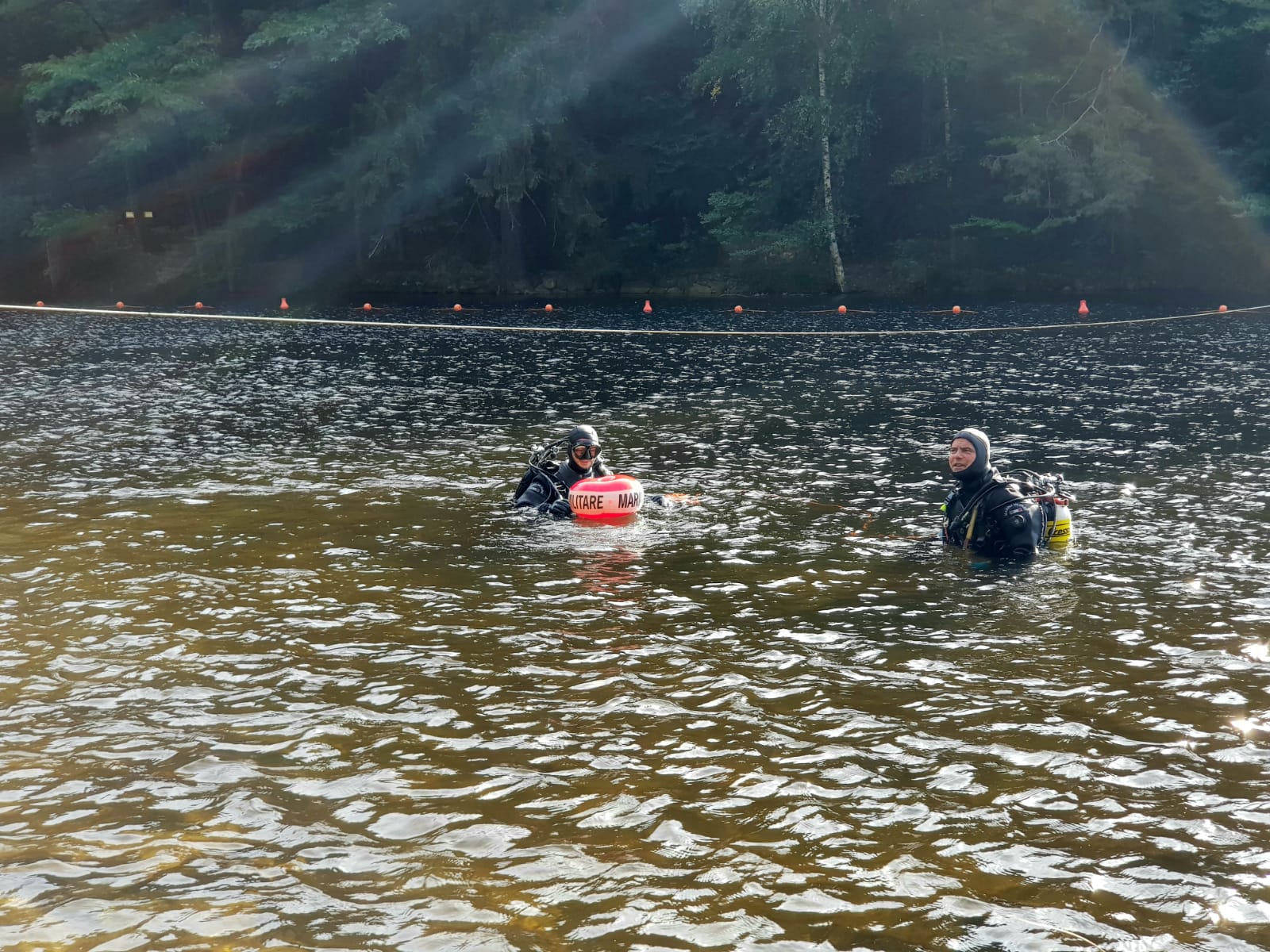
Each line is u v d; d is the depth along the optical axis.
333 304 52.56
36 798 5.38
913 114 56.22
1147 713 6.27
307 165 61.06
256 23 56.91
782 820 5.12
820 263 54.69
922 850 4.87
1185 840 4.95
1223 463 13.44
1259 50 49.66
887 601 8.28
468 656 7.19
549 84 53.19
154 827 5.11
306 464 13.80
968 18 50.34
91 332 36.56
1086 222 53.31
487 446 15.11
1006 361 25.41
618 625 7.76
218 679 6.84
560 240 59.16
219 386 22.11
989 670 6.91
